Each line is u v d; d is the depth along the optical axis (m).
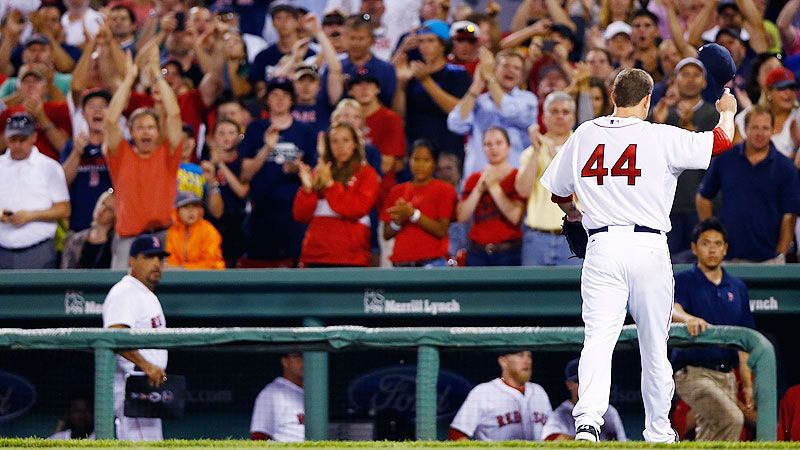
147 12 56.94
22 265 39.91
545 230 36.84
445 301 34.91
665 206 22.33
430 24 44.78
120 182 38.44
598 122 22.75
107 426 30.50
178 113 38.75
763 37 46.91
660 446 21.28
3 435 38.00
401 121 42.91
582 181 22.61
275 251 40.59
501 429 34.53
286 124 41.81
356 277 35.12
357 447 22.58
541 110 43.06
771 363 28.59
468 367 37.19
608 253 22.17
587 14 51.09
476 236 37.69
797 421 31.94
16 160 40.34
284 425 36.03
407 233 37.59
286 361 36.38
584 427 21.77
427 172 37.94
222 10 53.72
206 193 41.09
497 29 47.59
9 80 48.44
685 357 31.80
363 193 37.62
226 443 23.39
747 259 37.47
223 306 35.72
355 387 37.69
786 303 34.41
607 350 22.12
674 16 43.75
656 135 22.27
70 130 44.94
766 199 37.22
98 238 39.81
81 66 45.00
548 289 34.53
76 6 54.22
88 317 36.31
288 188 40.66
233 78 47.53
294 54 45.94
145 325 33.53
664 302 22.27
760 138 37.12
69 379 37.94
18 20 51.41
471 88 42.09
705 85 39.34
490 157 37.66
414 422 37.38
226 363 38.34
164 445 23.47
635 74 22.69
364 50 44.19
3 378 38.19
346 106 39.84
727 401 31.39
